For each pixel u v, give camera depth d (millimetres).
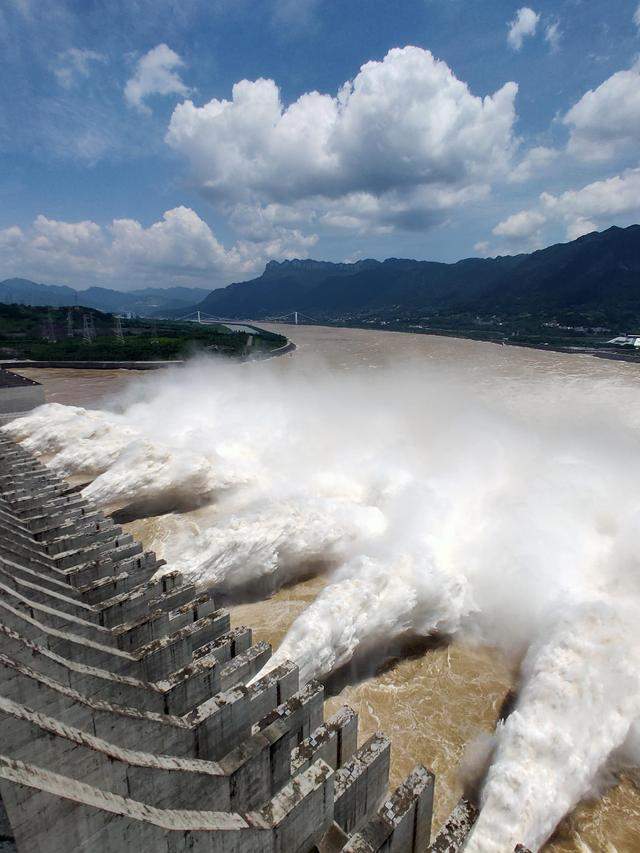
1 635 13039
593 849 12602
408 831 11359
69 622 17234
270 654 17656
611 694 14758
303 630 17375
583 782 13438
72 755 10320
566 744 13719
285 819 10703
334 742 13539
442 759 14953
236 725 14531
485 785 13555
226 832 10062
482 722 16188
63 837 9031
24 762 9133
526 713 14672
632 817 13258
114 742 12586
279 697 15469
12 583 18000
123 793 10773
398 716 16484
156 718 13195
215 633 18781
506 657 19016
